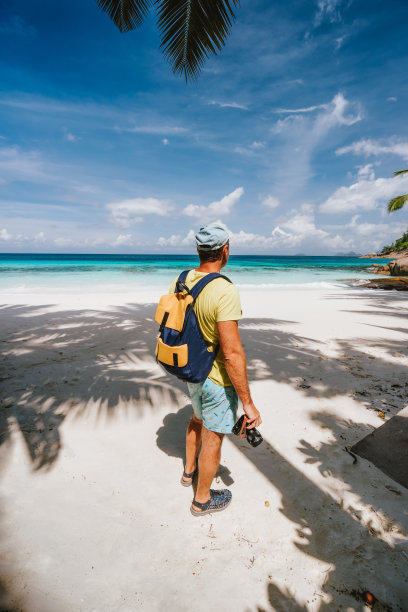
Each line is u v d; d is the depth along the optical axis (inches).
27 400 130.3
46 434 107.1
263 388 146.5
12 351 193.8
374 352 200.2
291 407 128.6
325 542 68.7
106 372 161.8
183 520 74.7
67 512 75.8
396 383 151.3
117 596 57.4
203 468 70.9
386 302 431.2
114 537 69.6
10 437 104.4
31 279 799.1
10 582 59.0
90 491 82.8
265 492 83.5
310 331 257.4
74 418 117.6
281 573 62.1
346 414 123.0
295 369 170.1
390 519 74.4
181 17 181.8
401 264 1171.9
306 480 87.7
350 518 74.8
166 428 113.3
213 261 68.0
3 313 317.4
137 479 87.8
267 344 217.3
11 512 74.9
